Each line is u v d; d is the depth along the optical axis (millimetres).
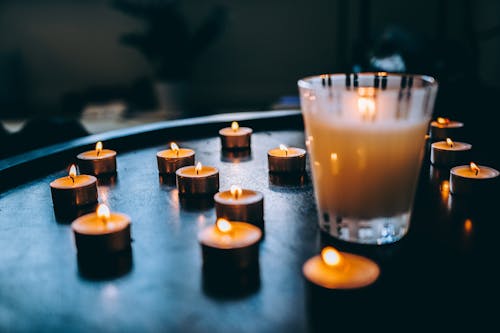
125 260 429
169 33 3375
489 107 1005
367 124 415
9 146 901
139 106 3633
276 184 584
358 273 380
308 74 3760
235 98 3828
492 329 347
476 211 499
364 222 436
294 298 377
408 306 368
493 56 3016
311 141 445
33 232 485
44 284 402
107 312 370
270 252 432
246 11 3705
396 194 430
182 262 425
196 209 523
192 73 3818
